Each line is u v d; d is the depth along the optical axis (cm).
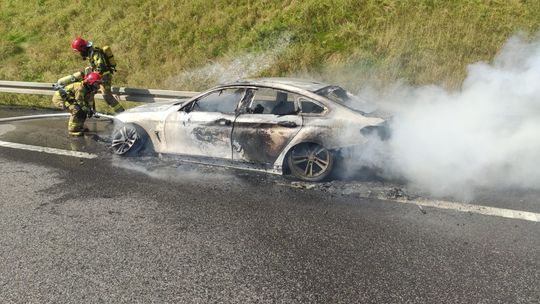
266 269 341
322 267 341
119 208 467
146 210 460
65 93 779
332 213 436
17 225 433
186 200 484
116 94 969
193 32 1305
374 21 1129
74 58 1362
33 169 611
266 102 543
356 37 1094
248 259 356
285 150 522
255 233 401
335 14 1167
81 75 848
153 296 312
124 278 336
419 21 1090
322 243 378
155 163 622
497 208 430
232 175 560
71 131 788
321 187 504
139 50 1305
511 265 331
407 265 338
